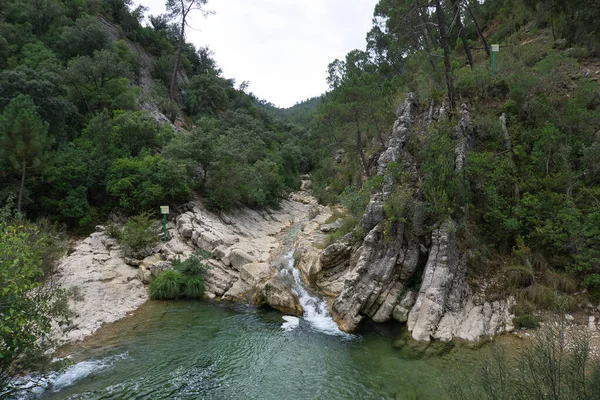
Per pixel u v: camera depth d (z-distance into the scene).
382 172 17.75
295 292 16.50
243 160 33.09
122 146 27.61
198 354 11.54
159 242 21.02
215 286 17.48
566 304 11.82
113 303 15.26
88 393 9.23
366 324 13.65
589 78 19.55
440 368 10.20
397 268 14.72
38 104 23.92
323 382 9.94
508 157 16.53
